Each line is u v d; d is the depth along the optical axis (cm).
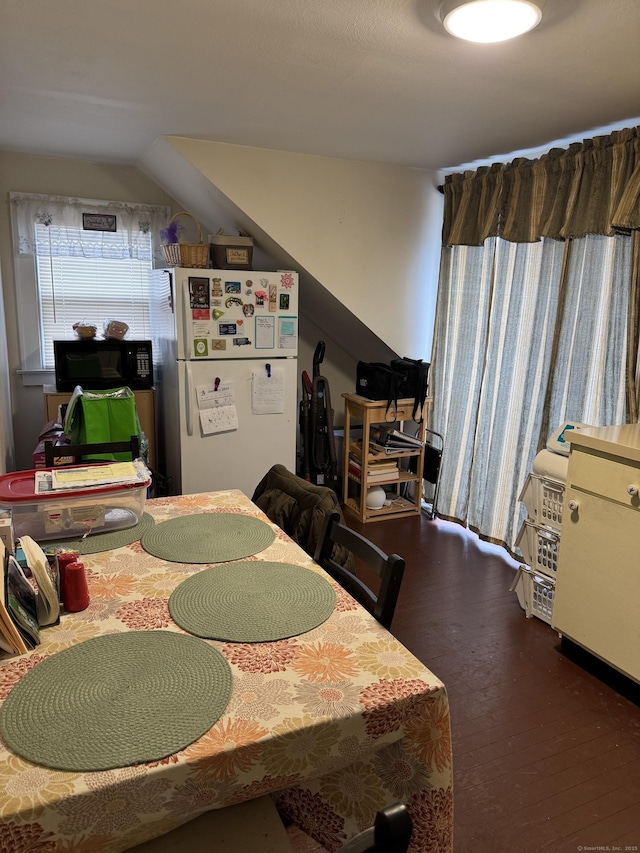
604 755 185
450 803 112
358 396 379
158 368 375
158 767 86
